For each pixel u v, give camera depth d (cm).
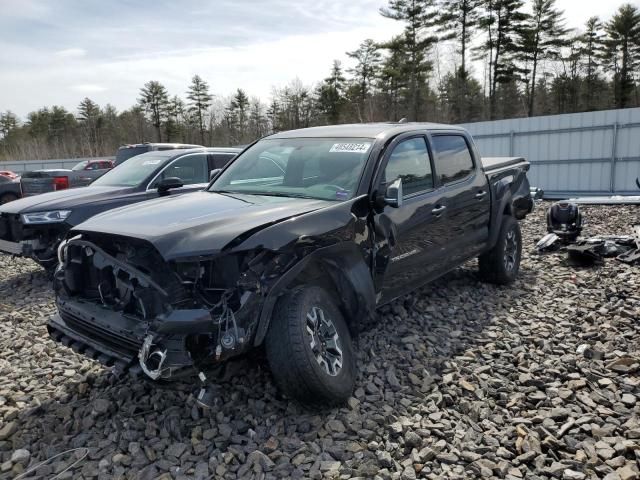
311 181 434
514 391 377
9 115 8488
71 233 374
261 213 354
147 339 293
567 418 340
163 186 732
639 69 5647
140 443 320
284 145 489
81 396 380
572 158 1738
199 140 7525
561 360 421
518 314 532
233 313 305
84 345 345
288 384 322
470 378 393
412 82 5019
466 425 335
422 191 480
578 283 625
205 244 310
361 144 447
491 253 613
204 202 400
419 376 400
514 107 5528
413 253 458
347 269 378
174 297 310
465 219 541
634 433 318
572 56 5747
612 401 358
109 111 8075
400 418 340
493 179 607
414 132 493
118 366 314
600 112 1664
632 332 467
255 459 299
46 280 745
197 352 303
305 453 305
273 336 323
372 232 407
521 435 320
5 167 3394
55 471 298
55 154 6366
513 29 4834
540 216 1194
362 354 430
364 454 304
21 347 487
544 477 285
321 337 346
